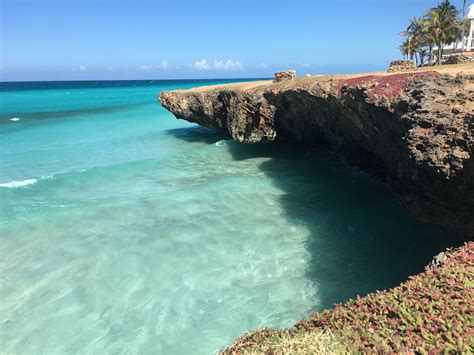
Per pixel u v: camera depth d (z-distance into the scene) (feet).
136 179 76.54
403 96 45.70
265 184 72.79
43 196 66.28
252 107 90.38
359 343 20.25
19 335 34.19
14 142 116.67
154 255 47.24
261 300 38.68
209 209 60.95
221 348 32.35
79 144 114.42
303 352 20.29
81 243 50.01
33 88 563.89
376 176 74.02
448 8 157.89
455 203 41.37
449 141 38.19
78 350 32.58
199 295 39.68
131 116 188.55
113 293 40.06
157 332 34.60
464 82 42.96
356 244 49.42
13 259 46.14
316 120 81.10
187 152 98.89
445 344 18.44
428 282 24.73
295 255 47.11
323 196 66.28
